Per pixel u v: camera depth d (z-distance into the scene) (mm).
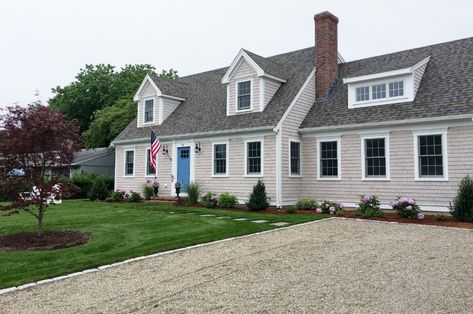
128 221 13023
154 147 20578
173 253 8359
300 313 4844
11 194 9734
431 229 11227
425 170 14734
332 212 14977
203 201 18438
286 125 17469
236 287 5941
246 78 19109
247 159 18266
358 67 19734
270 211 16141
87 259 7699
